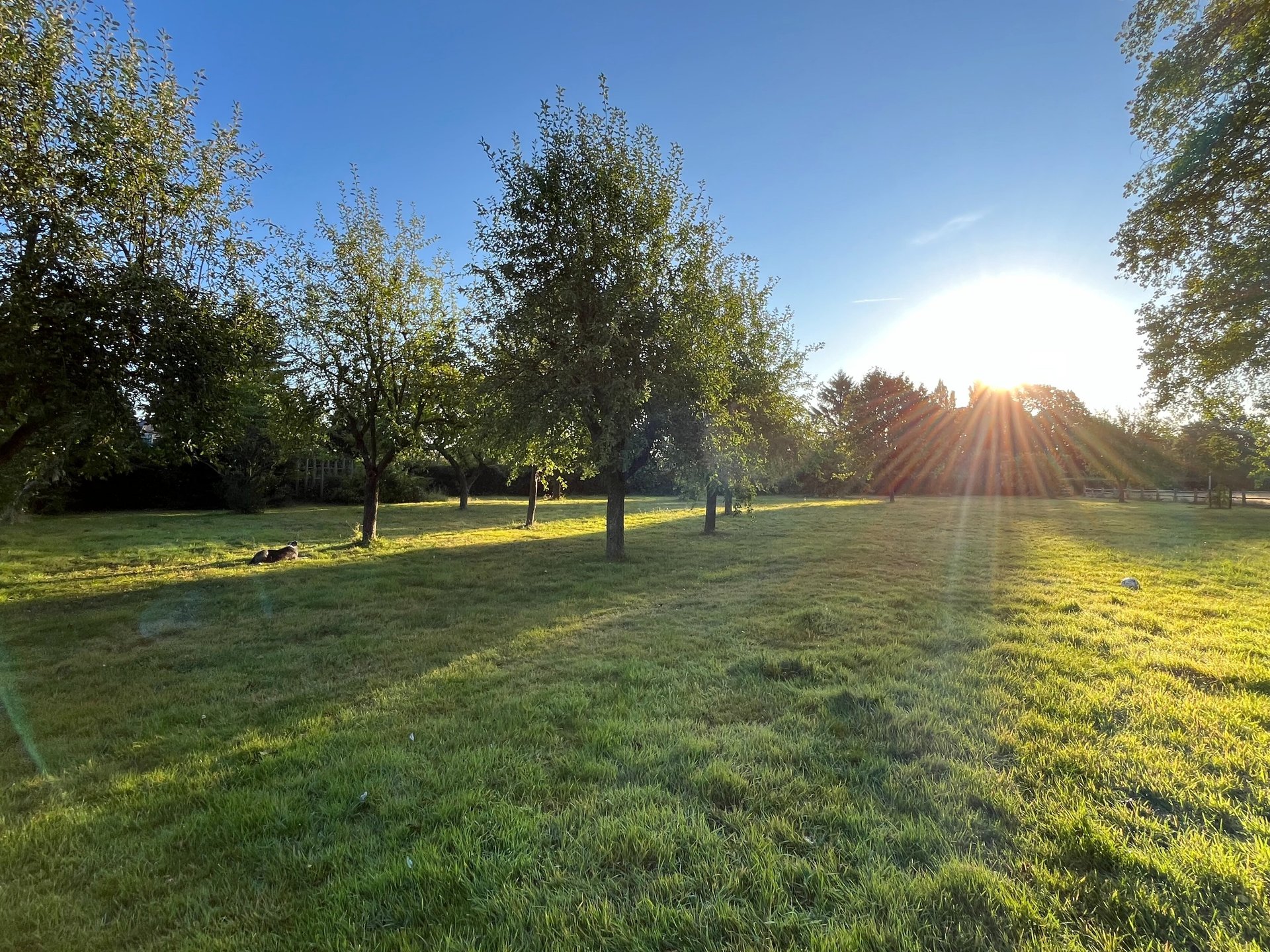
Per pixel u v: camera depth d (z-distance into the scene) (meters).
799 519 23.83
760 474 15.58
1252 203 12.05
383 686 5.40
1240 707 4.49
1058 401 46.06
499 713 4.65
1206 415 16.45
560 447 13.39
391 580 10.45
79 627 7.57
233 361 8.92
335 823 3.19
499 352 13.00
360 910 2.53
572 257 11.80
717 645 6.50
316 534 18.41
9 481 12.72
